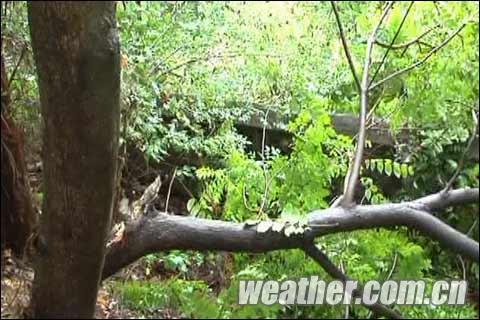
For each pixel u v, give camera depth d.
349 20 4.99
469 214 5.54
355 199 3.65
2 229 2.86
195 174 4.28
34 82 3.05
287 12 5.42
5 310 2.64
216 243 2.96
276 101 4.48
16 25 3.10
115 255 2.87
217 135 4.42
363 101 3.56
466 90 4.56
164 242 2.90
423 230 3.56
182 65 4.25
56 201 2.28
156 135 4.22
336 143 3.58
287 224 3.03
